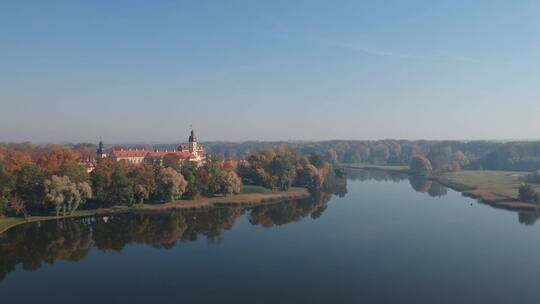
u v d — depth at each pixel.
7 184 133.62
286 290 82.38
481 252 106.44
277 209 168.62
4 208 133.12
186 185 174.12
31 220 136.38
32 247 111.12
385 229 131.25
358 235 123.62
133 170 166.62
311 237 121.88
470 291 82.06
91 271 93.81
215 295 80.25
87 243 115.88
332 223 140.62
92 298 79.31
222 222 143.12
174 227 135.25
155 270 94.25
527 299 78.69
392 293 81.00
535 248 110.00
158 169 173.75
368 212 160.62
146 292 81.94
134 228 133.12
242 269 94.56
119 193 154.50
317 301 77.44
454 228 132.38
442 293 81.06
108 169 162.88
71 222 137.38
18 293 81.69
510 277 89.38
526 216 152.12
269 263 98.44
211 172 188.00
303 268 94.88
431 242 115.56
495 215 154.12
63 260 101.44
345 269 94.12
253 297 79.25
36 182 142.62
